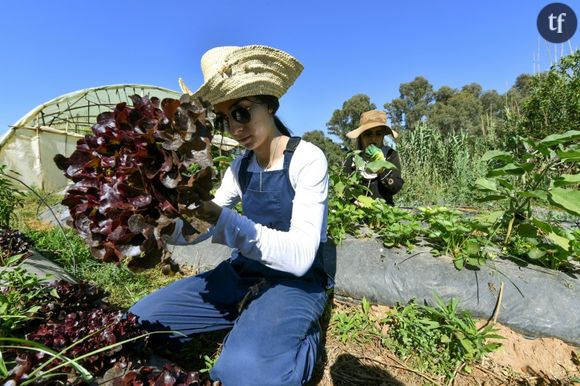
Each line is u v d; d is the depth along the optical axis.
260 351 1.68
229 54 1.71
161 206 1.16
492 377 2.08
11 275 2.12
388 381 2.06
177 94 15.57
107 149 1.27
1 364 1.36
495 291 2.55
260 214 2.02
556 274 2.62
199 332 2.18
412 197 7.87
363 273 2.83
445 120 37.22
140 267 1.20
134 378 1.53
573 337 2.33
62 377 1.59
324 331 2.50
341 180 3.66
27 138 10.90
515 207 2.88
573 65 9.96
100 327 1.76
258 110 1.82
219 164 4.12
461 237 2.88
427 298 2.62
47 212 5.98
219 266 2.24
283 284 1.97
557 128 9.73
